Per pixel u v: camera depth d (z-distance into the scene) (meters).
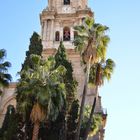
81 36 45.88
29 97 39.50
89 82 46.50
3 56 43.66
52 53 71.75
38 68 42.25
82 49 45.38
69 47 73.44
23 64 49.16
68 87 48.97
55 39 75.88
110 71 46.31
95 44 44.97
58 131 43.50
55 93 39.72
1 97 67.31
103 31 46.12
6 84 43.09
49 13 78.06
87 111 53.69
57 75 42.28
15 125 43.22
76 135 40.16
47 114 38.44
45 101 38.41
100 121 54.75
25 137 43.00
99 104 64.31
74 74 69.19
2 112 66.25
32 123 42.16
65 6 80.12
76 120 46.88
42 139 43.31
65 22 78.12
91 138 59.66
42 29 76.62
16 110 44.00
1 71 42.88
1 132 45.59
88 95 65.19
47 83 39.72
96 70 45.75
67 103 47.41
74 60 70.88
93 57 44.31
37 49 52.75
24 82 40.62
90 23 46.97
